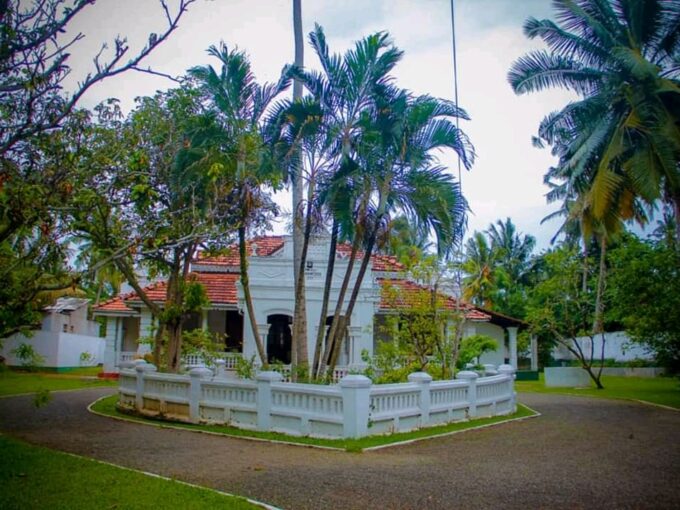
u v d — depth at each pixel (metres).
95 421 13.29
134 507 5.89
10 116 7.38
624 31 20.86
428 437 10.85
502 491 6.91
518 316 44.28
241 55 14.27
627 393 21.08
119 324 27.27
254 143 13.30
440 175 13.15
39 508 5.87
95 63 6.79
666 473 7.95
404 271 17.72
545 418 14.29
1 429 11.96
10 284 6.49
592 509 6.21
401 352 16.17
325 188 13.16
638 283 18.33
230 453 9.18
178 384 13.52
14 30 6.33
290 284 21.59
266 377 11.58
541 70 21.62
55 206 7.28
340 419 10.42
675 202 19.84
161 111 13.90
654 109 19.12
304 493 6.71
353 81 13.24
